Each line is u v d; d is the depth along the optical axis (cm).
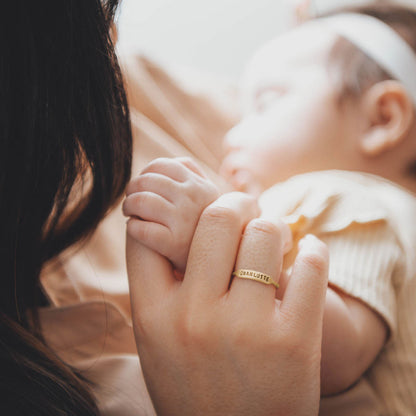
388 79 86
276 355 40
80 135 40
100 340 61
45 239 47
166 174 48
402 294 65
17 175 38
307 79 87
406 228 71
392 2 107
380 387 62
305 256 43
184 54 157
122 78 43
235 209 44
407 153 85
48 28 36
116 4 42
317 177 75
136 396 54
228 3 162
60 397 42
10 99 36
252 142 86
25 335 42
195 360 40
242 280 41
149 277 44
